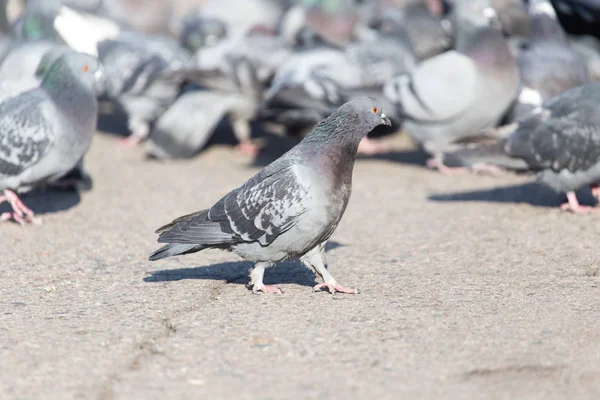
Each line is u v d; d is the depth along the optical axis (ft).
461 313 26.45
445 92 48.67
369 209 42.45
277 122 56.75
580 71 52.01
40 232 37.86
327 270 29.91
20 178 38.19
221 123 66.95
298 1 80.12
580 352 22.97
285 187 27.14
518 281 30.01
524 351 23.15
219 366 22.41
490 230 37.47
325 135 27.61
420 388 20.92
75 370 22.15
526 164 39.42
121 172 52.29
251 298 28.43
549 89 51.16
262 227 27.40
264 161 56.18
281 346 23.79
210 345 23.90
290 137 63.62
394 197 45.03
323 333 24.76
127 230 38.42
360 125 27.66
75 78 38.34
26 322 25.90
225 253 34.37
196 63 59.93
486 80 48.37
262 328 25.27
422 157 56.08
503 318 25.90
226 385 21.20
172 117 55.36
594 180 38.45
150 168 53.72
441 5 72.28
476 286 29.50
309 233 27.48
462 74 48.34
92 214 41.42
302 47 56.75
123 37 59.82
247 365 22.45
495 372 21.81
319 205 27.09
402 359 22.76
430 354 23.08
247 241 27.86
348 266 32.60
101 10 69.51
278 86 54.08
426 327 25.16
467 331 24.79
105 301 28.12
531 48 53.21
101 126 67.56
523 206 41.70
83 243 36.11
